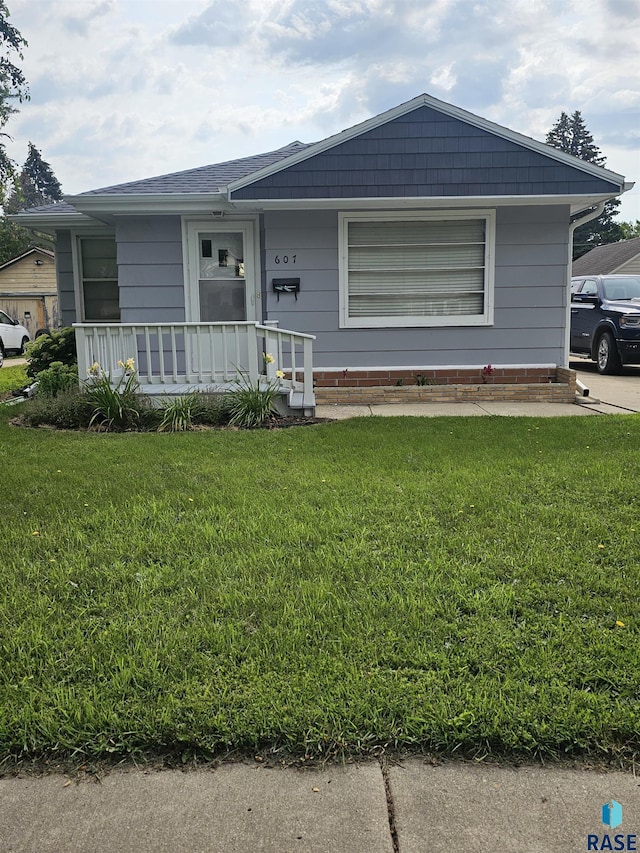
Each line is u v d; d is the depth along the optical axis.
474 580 3.52
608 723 2.45
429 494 4.89
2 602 3.35
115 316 11.93
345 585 3.48
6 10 30.86
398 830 2.10
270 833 2.09
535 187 9.23
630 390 11.12
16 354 24.25
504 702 2.55
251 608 3.28
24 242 41.03
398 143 9.16
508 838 2.07
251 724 2.46
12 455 6.29
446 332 9.96
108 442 6.90
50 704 2.58
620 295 14.20
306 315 9.88
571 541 4.03
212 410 8.11
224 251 10.17
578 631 3.04
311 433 7.28
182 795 2.23
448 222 9.79
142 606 3.29
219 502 4.81
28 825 2.12
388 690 2.62
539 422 7.81
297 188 9.20
